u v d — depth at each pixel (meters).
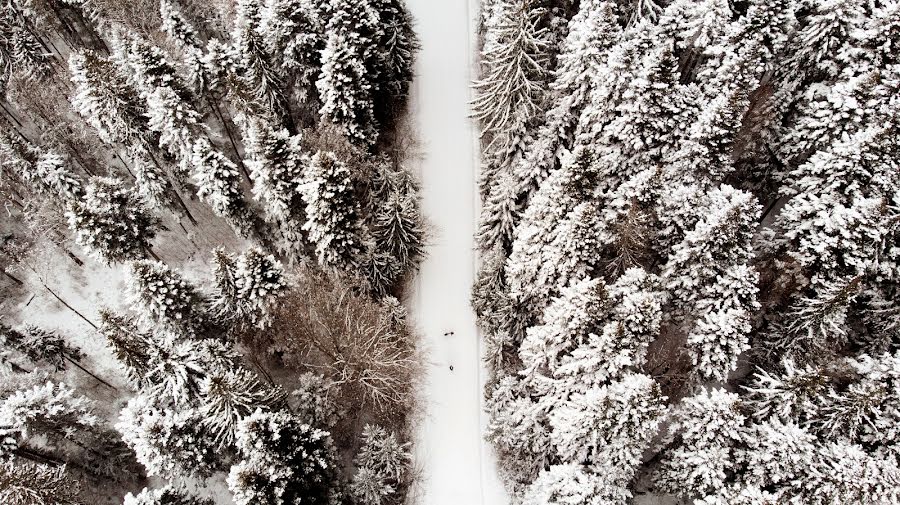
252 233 41.75
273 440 27.27
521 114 40.19
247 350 37.19
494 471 36.91
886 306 31.12
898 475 24.14
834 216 29.27
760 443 25.89
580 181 29.91
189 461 31.11
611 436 25.02
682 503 29.66
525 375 32.41
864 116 31.77
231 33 46.09
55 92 45.94
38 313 43.00
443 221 45.34
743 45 34.78
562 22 40.78
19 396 31.94
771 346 31.44
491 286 38.84
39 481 29.14
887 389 26.83
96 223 36.81
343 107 40.25
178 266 44.25
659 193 30.27
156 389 32.53
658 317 26.41
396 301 38.84
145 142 40.69
